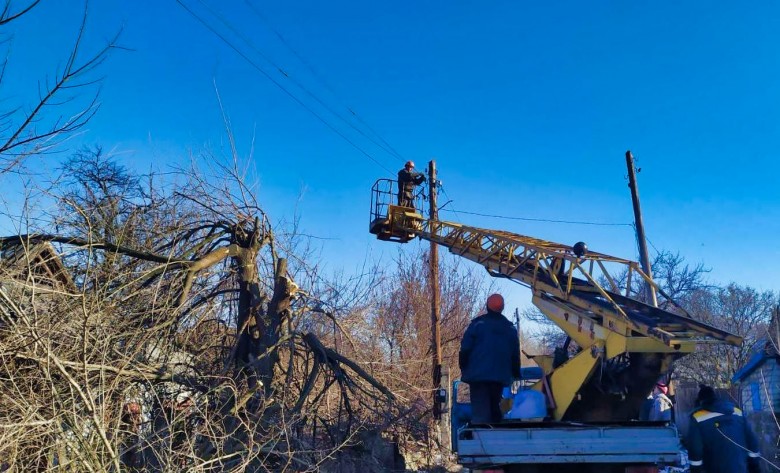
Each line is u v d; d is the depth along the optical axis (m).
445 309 23.81
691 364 20.89
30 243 7.14
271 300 9.81
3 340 6.03
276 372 10.13
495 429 6.39
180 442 7.44
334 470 8.66
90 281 7.65
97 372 6.77
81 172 9.68
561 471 6.43
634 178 18.94
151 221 9.75
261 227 10.41
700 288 25.55
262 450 7.58
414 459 10.51
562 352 8.41
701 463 7.00
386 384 11.04
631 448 6.20
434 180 18.19
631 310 7.78
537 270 9.38
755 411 10.53
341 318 11.21
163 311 8.16
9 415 5.78
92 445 5.79
